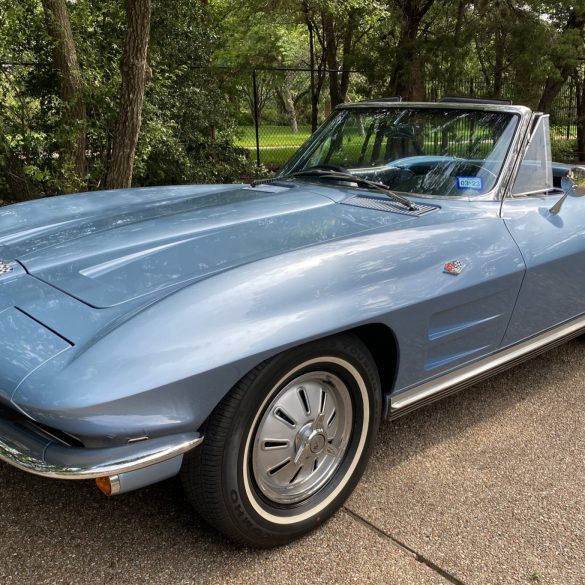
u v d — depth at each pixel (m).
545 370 3.83
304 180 3.43
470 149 3.16
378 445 2.95
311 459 2.27
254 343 1.91
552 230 3.08
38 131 7.61
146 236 2.57
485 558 2.23
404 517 2.43
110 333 1.83
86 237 2.65
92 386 1.71
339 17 13.16
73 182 7.26
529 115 3.22
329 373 2.23
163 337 1.83
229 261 2.24
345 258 2.26
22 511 2.39
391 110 3.49
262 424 2.08
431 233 2.58
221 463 1.94
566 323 3.39
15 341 1.90
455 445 2.96
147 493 2.52
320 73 15.33
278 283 2.06
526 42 12.42
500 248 2.78
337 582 2.09
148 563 2.14
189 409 1.84
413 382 2.56
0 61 7.31
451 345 2.66
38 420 1.74
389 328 2.32
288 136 14.43
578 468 2.79
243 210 2.84
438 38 12.93
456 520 2.42
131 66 6.39
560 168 4.36
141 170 8.42
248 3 12.98
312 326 2.04
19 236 2.83
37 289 2.18
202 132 10.43
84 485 2.56
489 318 2.79
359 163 3.43
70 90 7.16
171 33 9.45
